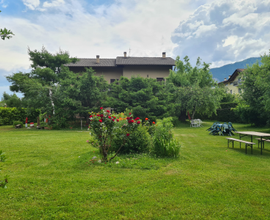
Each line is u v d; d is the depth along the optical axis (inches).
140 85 732.0
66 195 129.6
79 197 126.5
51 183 150.9
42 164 207.0
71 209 112.0
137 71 1141.1
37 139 395.5
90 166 197.9
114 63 1171.3
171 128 273.3
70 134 503.8
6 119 837.2
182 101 792.9
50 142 354.0
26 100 724.0
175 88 826.2
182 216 104.3
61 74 855.1
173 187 143.2
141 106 685.3
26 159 227.3
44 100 709.9
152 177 165.3
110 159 216.4
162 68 1151.0
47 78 901.8
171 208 113.3
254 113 591.2
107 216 105.3
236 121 849.5
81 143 343.3
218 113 971.3
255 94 538.6
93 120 211.3
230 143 355.6
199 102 753.0
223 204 118.3
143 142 262.2
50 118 699.4
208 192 135.1
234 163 214.8
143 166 198.1
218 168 194.2
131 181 155.7
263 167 199.6
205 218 102.8
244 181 155.5
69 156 245.3
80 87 719.1
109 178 162.6
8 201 120.7
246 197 127.8
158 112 699.4
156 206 115.6
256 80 518.6
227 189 140.2
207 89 774.5
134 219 102.1
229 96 1157.7
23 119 877.8
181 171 182.5
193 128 675.4
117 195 130.3
